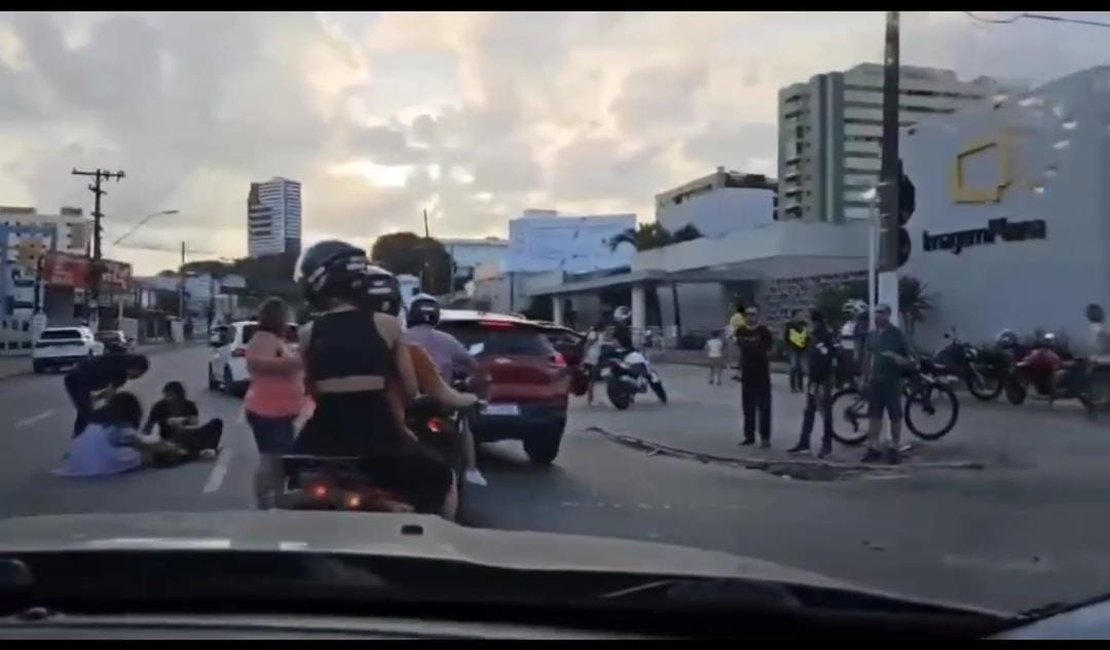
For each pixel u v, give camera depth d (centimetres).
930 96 4644
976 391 2355
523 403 1392
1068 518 1090
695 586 278
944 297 3381
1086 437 1716
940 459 1469
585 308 7094
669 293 5947
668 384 3142
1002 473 1383
